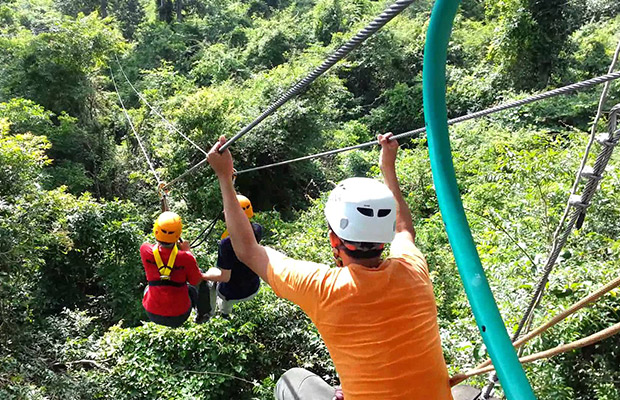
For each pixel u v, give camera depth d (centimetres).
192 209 2022
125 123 2472
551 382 585
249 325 1102
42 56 2408
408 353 173
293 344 1147
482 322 108
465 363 631
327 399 301
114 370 1068
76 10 4712
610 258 736
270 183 2316
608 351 637
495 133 1919
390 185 247
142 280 1531
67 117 2248
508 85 2894
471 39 3788
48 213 1337
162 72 2975
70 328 1248
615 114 235
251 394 1100
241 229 214
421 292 184
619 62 3017
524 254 735
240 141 2109
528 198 873
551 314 585
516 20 2809
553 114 2339
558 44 2873
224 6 5316
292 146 2214
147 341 1120
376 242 187
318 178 2381
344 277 184
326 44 4228
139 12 5106
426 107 132
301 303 189
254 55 3988
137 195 2216
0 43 2450
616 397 581
